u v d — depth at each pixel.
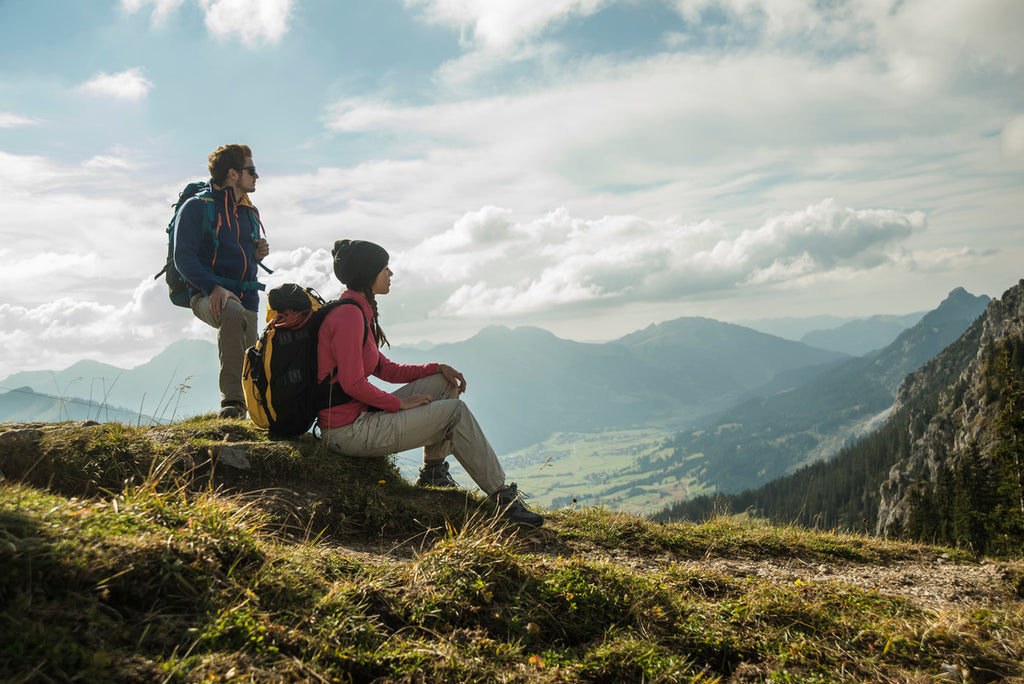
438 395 5.54
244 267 6.32
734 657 3.33
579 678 2.86
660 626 3.46
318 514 4.55
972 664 3.38
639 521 5.98
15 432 4.61
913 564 6.12
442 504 5.21
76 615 2.06
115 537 2.53
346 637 2.67
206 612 2.43
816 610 3.82
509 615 3.33
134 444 4.71
